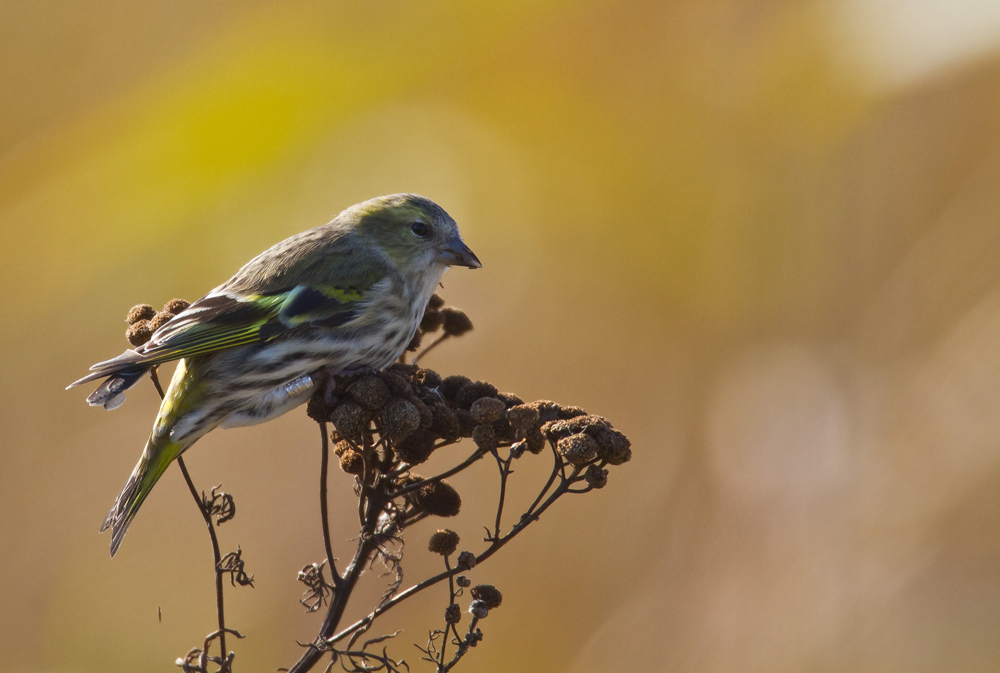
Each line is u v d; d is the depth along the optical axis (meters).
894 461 11.66
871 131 13.30
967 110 12.83
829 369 12.91
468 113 14.30
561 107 14.45
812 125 13.24
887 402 12.20
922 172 13.09
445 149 14.20
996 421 11.29
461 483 12.84
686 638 11.77
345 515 12.47
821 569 11.41
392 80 13.98
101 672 12.02
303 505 12.55
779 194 13.73
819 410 12.55
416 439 6.02
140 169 13.47
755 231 13.77
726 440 12.83
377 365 8.07
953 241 12.76
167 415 7.14
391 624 11.98
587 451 5.62
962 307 12.54
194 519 12.77
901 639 10.65
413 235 8.34
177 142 13.45
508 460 5.86
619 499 12.84
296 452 12.80
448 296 14.26
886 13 12.39
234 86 13.51
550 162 14.41
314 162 13.66
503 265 14.35
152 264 13.41
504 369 13.93
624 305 13.99
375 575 12.04
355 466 6.60
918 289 12.84
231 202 13.40
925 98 13.00
